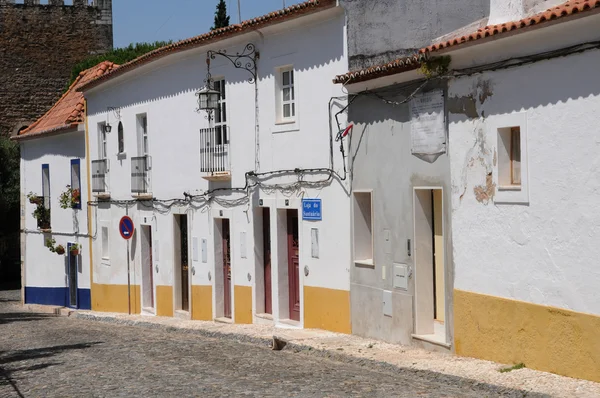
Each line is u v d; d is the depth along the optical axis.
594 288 10.15
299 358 14.02
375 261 15.20
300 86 17.52
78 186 31.33
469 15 16.44
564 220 10.59
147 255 25.84
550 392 9.73
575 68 10.36
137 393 11.34
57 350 16.97
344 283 16.28
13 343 19.00
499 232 11.76
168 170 23.66
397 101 14.30
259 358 14.09
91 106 29.12
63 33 46.91
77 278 31.09
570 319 10.50
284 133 18.19
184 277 23.64
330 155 16.62
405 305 14.25
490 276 11.96
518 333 11.40
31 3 46.22
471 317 12.38
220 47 20.33
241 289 20.27
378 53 15.98
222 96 20.88
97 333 20.47
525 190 11.20
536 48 10.97
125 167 26.47
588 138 10.20
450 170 12.88
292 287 18.62
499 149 11.74
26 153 35.56
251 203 19.61
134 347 16.56
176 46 21.50
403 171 14.23
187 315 23.00
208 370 12.96
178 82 22.72
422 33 16.27
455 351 12.80
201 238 22.06
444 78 12.90
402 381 11.39
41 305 34.03
